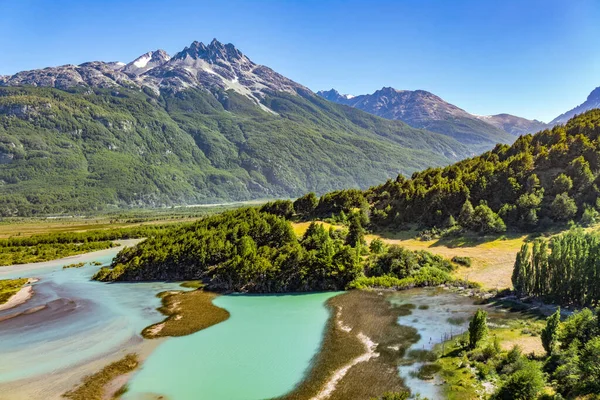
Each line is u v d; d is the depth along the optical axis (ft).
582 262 246.88
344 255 339.98
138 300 318.45
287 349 205.77
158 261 405.18
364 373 172.76
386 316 248.93
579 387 135.23
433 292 302.86
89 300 323.37
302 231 465.06
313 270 332.39
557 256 262.06
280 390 164.66
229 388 168.25
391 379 165.68
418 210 500.33
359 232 413.18
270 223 445.37
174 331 240.32
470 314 246.88
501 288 297.94
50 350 218.79
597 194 415.85
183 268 399.24
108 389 171.73
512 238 402.93
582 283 244.83
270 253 370.32
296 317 258.37
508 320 231.09
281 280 328.08
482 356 177.37
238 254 384.27
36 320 275.18
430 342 202.59
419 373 169.17
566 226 400.47
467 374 164.96
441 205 483.10
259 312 271.69
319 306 280.10
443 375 165.89
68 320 271.90
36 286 387.14
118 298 327.06
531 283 276.00
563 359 157.17
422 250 379.76
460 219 453.17
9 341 234.99
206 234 436.35
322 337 219.82
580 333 169.89
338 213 539.70
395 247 358.43
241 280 337.52
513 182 463.01
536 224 412.16
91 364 198.39
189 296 323.98
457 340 200.13
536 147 528.63
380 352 193.67
